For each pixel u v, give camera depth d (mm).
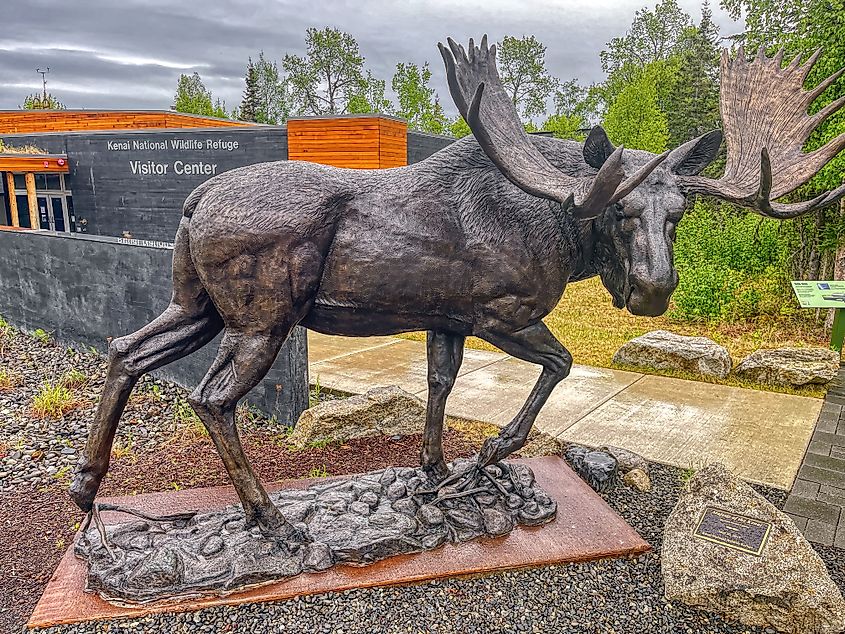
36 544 3234
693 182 2725
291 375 4793
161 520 3107
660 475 4219
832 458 4559
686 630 2701
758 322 8844
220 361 2754
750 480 4188
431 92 33250
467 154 2896
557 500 3547
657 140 17828
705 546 2902
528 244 2875
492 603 2799
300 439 4500
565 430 4980
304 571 2854
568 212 2805
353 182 2781
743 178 2684
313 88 43375
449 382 3322
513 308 2969
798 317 8875
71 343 6453
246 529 2992
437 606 2762
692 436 4902
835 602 2635
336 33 42156
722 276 8844
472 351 7270
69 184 13211
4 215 14336
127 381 2762
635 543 3178
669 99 23875
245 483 2891
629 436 4883
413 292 2812
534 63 37406
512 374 6352
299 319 2785
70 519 3490
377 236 2721
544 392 3283
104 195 12719
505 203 2855
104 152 12445
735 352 7508
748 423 5188
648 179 2672
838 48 6977
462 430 4926
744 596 2719
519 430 3338
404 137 11023
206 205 2615
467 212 2838
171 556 2789
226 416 2791
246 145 11023
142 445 4516
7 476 4039
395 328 2988
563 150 2957
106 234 12922
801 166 2631
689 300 8891
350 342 7586
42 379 5742
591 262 3049
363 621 2660
